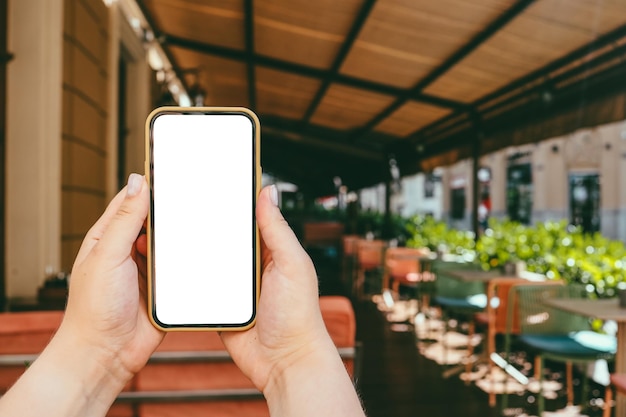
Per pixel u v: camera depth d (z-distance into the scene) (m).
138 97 6.96
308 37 5.77
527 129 5.36
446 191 24.91
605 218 16.44
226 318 0.56
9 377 2.02
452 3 3.96
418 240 8.73
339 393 0.49
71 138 4.20
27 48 3.51
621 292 3.23
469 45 4.66
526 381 4.35
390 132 9.64
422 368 4.71
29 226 3.48
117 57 5.54
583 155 17.09
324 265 13.24
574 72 4.50
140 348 0.54
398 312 7.30
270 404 0.52
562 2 3.50
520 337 3.89
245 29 6.05
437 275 5.61
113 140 5.38
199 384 2.17
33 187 3.49
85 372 0.50
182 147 0.61
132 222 0.52
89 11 4.68
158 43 7.39
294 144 13.98
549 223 6.25
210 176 0.59
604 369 4.39
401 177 10.40
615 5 3.39
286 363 0.52
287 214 18.59
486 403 3.86
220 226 0.58
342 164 14.98
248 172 0.61
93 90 4.82
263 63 7.03
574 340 3.81
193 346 2.15
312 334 0.52
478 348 5.46
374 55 5.71
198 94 7.86
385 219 10.95
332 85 7.41
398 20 4.57
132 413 2.15
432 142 8.57
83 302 0.51
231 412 2.17
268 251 0.58
